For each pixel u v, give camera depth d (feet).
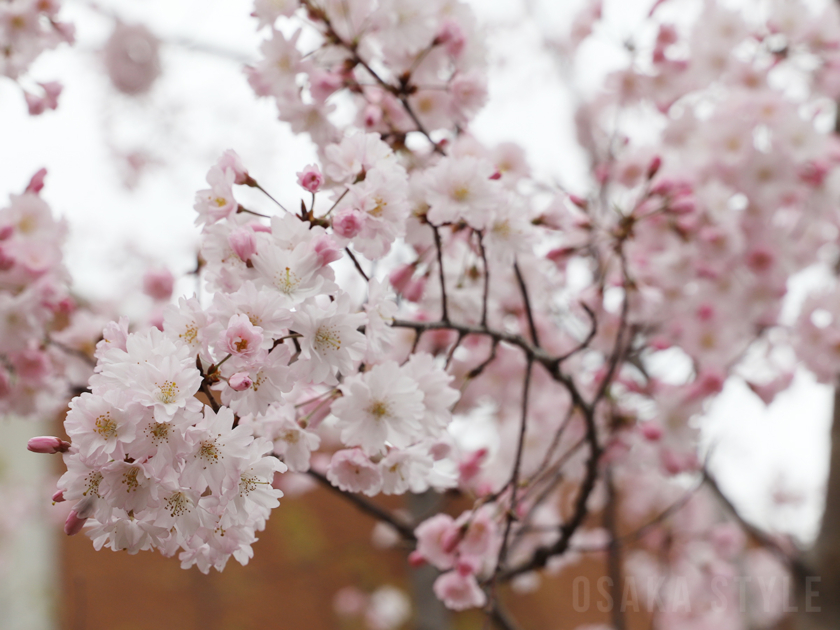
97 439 2.99
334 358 3.16
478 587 3.66
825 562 5.57
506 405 4.37
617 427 4.50
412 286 3.64
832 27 4.79
